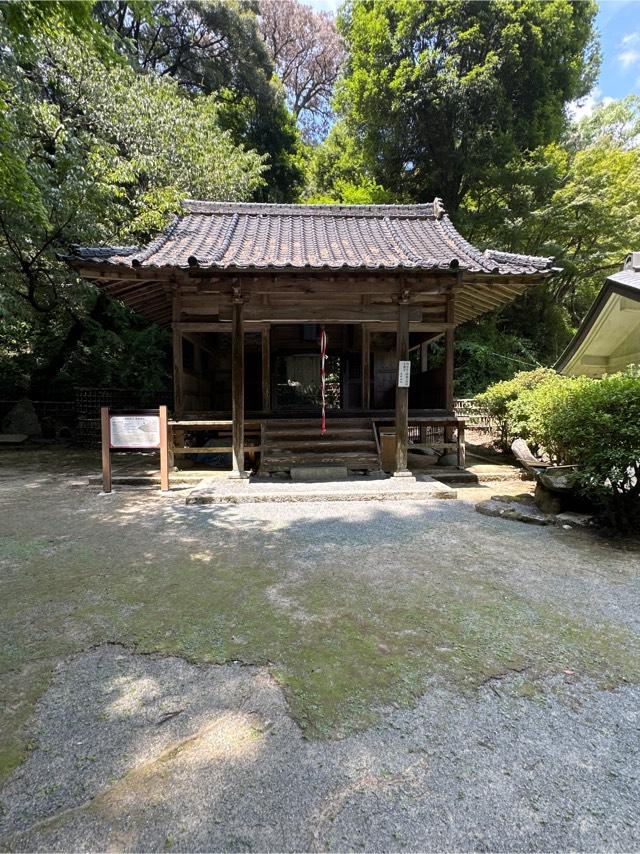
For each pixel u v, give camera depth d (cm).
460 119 1527
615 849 122
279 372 1161
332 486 571
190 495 525
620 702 182
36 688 191
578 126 1961
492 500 519
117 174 935
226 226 766
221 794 138
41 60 961
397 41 1537
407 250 657
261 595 279
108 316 1294
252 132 1981
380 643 225
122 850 121
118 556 349
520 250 1570
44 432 1247
